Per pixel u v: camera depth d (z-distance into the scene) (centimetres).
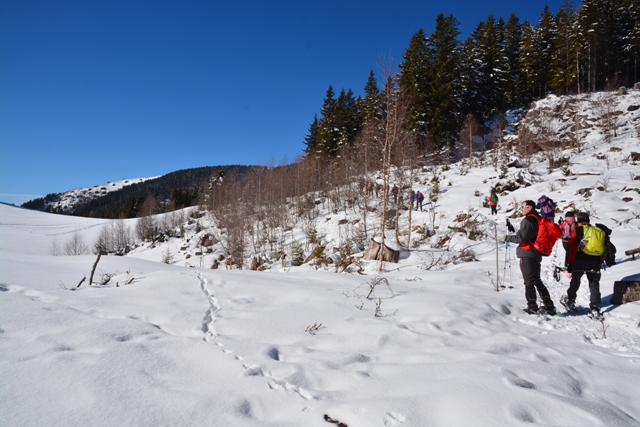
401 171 2036
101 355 298
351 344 365
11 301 411
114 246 4834
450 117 3744
